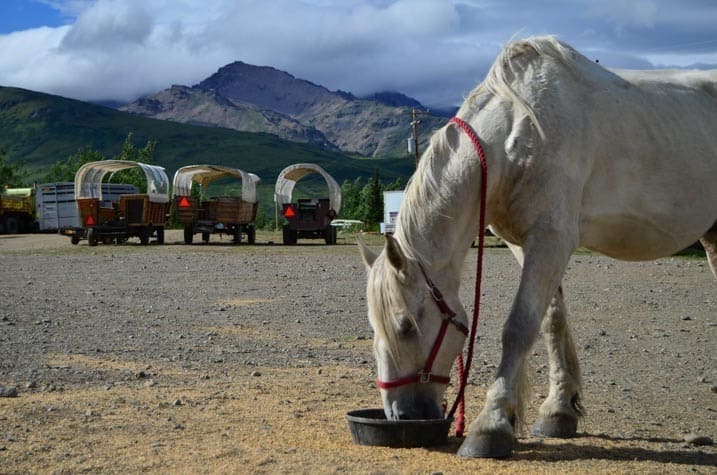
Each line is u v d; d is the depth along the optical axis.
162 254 25.97
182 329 10.27
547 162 5.03
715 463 4.69
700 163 5.84
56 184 46.50
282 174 36.62
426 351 4.80
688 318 11.62
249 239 33.84
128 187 37.66
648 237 5.75
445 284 4.93
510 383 4.76
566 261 5.04
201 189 38.09
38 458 4.56
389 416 4.86
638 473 4.40
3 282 16.73
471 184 5.01
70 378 7.01
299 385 6.99
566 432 5.42
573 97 5.28
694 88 6.13
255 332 10.14
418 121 39.56
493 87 5.32
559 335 5.55
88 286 15.93
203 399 6.28
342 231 50.78
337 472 4.30
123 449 4.77
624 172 5.48
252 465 4.43
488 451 4.62
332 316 11.71
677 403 6.62
